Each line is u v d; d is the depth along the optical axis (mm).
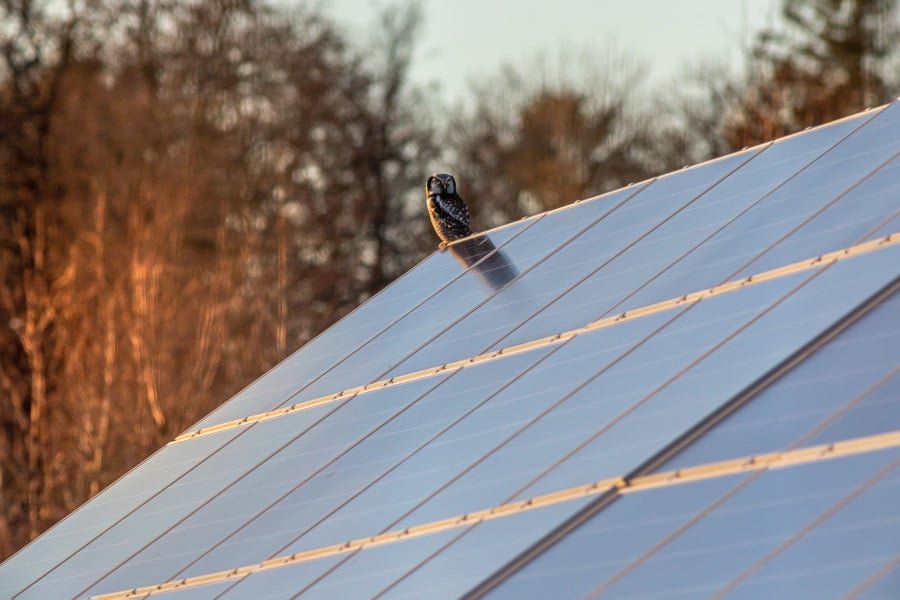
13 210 130750
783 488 17844
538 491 21469
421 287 35656
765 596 15719
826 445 18297
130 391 109000
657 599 16828
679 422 21109
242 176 149250
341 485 25812
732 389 21188
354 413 29219
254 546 25172
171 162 139500
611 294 28078
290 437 29891
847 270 23141
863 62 151250
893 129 28000
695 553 17438
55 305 116500
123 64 146500
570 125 167625
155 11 151250
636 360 24359
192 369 112938
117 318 112688
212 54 154125
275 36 159375
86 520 31969
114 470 105438
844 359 20234
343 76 161875
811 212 26344
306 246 151875
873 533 15852
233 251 139250
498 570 19516
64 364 116938
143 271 113750
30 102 133625
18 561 31281
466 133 171375
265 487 27734
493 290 32281
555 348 26969
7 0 133750
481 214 167625
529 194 168375
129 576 26891
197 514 28391
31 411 109625
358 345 33594
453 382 28047
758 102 152250
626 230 31438
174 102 145750
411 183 163000
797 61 154000
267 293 138000
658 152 164875
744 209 28594
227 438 32281
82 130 136000
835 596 15070
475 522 21578
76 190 133500
